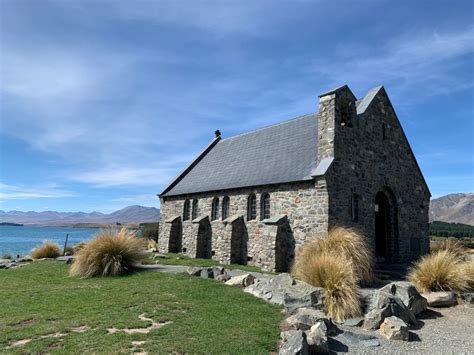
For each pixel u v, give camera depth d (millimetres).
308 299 9258
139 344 6500
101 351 6086
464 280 11250
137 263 15844
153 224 37906
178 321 7988
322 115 17359
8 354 5961
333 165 16344
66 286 12133
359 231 17078
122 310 8859
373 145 19016
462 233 42531
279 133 23547
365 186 18016
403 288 9898
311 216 16469
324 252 11492
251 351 6312
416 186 21766
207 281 12859
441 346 7359
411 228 20844
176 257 22328
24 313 8562
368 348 7141
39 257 22234
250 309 9133
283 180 18000
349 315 8883
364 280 12461
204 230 23562
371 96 19938
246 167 22766
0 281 13422
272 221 17609
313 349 6613
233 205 21703
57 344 6488
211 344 6555
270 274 15883
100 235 15312
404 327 7766
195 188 25672
